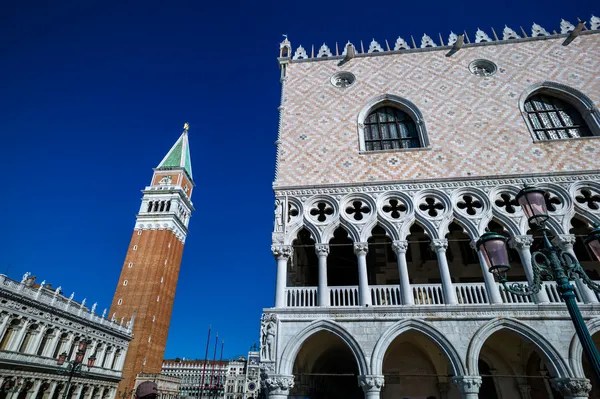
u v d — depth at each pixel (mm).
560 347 14430
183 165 106875
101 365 59594
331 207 19219
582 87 21219
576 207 17656
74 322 51719
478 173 19047
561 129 20547
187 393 135500
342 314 16047
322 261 17578
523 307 15250
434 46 24500
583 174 18219
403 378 19078
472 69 23203
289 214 19391
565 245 16812
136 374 71875
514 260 20938
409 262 22094
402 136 21625
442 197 18688
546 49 23109
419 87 22812
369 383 14438
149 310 79188
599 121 19938
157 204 98375
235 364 136500
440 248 17266
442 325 15312
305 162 20844
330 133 21766
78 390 53031
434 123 21203
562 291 8648
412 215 18297
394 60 24359
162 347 85500
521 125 20359
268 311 16531
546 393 18125
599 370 7270
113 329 62688
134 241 89938
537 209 9820
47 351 46312
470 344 14758
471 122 20859
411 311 15711
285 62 25391
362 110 22422
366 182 19438
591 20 23750
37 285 56344
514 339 17734
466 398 13898
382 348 15117
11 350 40000
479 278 20875
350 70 24391
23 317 42062
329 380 25266
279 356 15562
